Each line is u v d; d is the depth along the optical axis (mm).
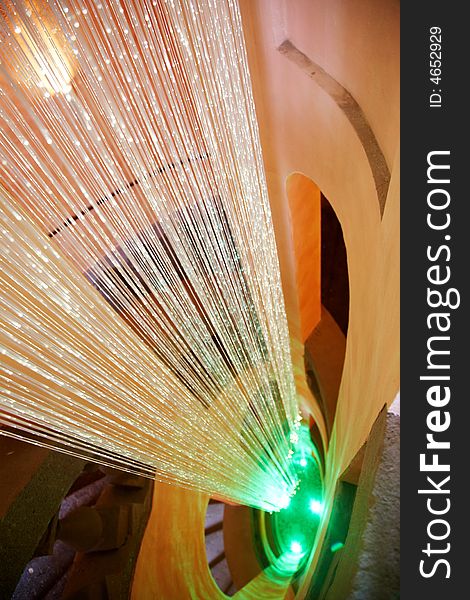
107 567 5652
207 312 4371
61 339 2805
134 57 2867
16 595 5609
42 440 4375
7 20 2334
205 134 3596
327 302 6672
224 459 5316
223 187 3982
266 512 8875
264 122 4664
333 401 6285
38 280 2633
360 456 3223
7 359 2623
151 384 3746
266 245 5281
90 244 3102
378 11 2322
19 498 4066
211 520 9164
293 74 3654
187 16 3227
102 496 6070
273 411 6586
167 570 6527
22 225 2512
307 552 7398
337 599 2527
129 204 3209
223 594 7508
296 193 4898
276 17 3646
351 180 3229
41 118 2561
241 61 4004
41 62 2453
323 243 6836
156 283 3699
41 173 2689
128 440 3588
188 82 3373
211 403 4824
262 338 5543
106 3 2627
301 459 8406
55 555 5910
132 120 3000
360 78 2814
